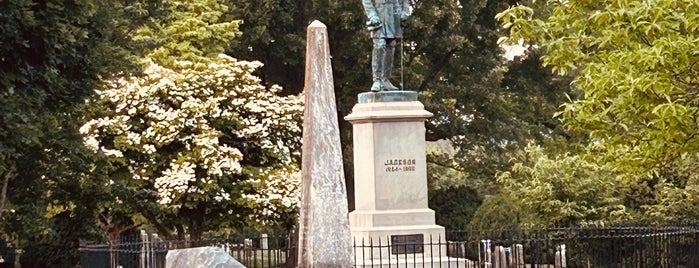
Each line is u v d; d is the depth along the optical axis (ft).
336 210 42.98
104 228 104.78
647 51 50.26
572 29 59.31
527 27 59.47
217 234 104.68
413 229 65.41
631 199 100.99
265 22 127.85
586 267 72.69
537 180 96.48
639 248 66.28
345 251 42.96
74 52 70.54
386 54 67.36
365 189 66.33
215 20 126.11
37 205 84.23
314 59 43.93
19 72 66.44
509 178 102.53
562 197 96.37
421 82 134.92
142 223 110.52
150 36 119.03
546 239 68.39
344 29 129.29
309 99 43.73
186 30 122.31
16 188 79.77
